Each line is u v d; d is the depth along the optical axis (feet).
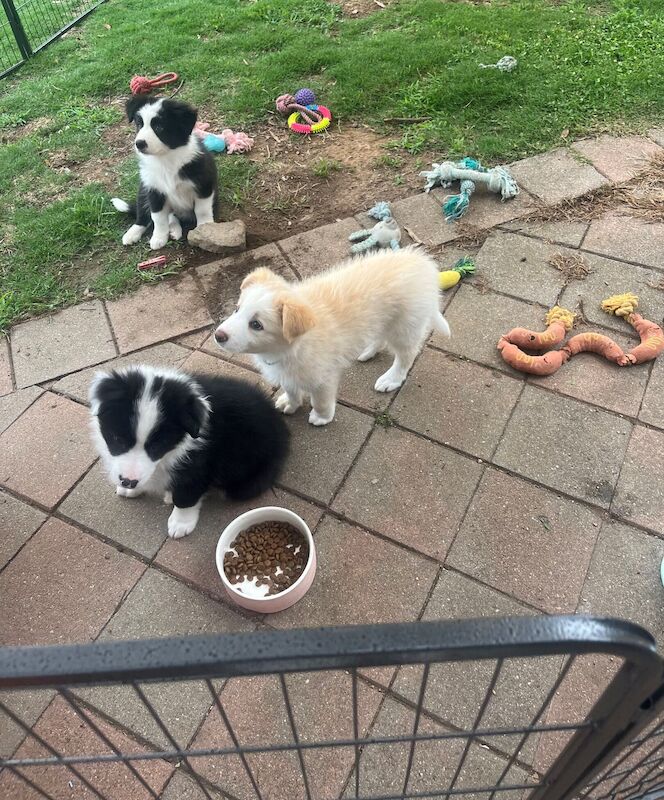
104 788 6.07
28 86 18.61
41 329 10.91
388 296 8.17
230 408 7.56
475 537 7.79
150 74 18.03
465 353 9.93
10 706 6.59
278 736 6.34
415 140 14.16
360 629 2.95
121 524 8.21
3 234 12.95
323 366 8.02
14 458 8.98
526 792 5.89
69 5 23.93
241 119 15.66
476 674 6.63
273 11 20.31
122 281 11.55
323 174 13.71
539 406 9.14
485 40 17.13
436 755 6.13
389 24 18.74
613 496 8.08
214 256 12.08
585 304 10.43
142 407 6.31
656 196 12.07
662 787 5.21
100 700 6.62
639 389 9.22
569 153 13.20
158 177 11.75
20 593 7.59
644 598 7.16
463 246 11.60
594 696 6.43
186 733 6.40
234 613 7.31
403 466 8.59
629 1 18.20
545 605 7.17
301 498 8.33
